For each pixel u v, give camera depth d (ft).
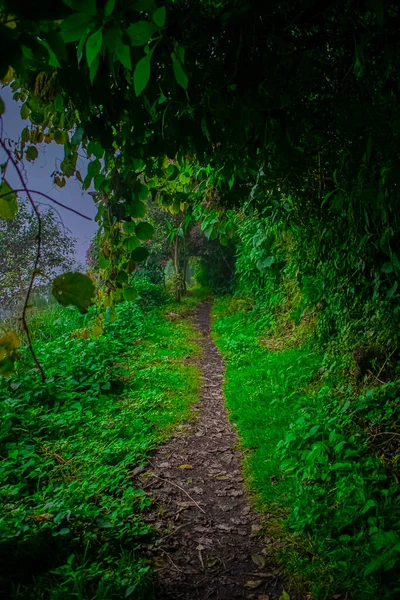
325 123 8.16
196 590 8.25
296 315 24.07
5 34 2.71
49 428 14.67
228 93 6.90
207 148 8.32
